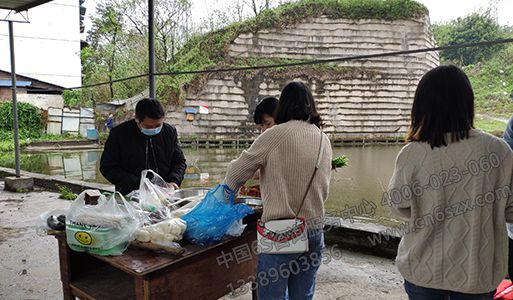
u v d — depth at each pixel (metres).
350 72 21.78
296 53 21.91
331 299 2.49
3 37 18.23
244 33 21.27
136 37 21.31
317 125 1.73
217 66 20.50
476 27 21.06
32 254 3.32
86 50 21.30
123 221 1.55
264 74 21.08
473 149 1.21
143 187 1.92
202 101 20.11
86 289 1.78
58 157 13.82
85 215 1.56
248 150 1.61
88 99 20.72
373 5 22.19
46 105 18.44
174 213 1.80
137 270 1.41
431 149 1.25
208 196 1.68
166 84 19.61
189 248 1.62
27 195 5.84
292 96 1.64
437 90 1.24
